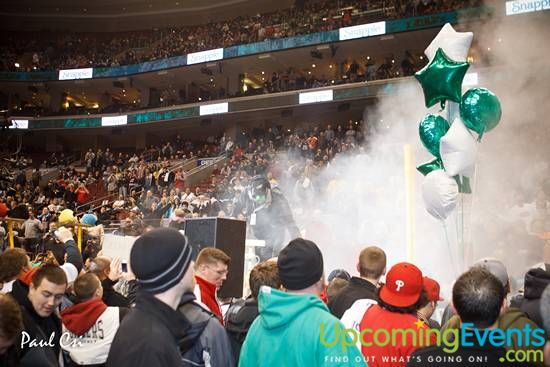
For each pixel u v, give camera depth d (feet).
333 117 87.56
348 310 8.59
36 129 103.24
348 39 78.13
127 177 76.33
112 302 11.29
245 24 96.48
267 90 86.69
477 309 5.86
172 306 5.83
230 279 11.68
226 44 90.63
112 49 110.11
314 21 84.99
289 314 6.23
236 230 11.92
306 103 80.43
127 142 108.88
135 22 115.44
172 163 85.76
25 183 79.97
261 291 6.69
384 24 74.90
